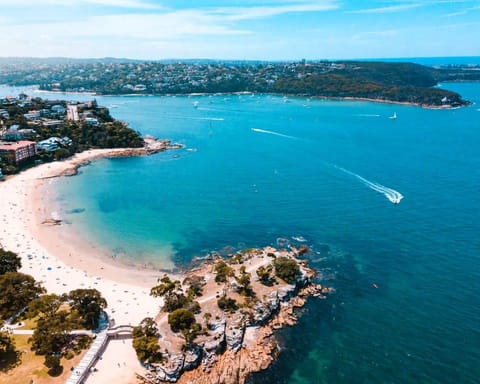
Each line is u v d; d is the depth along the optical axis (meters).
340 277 120.81
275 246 141.50
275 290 108.19
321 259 131.12
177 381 83.31
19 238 147.38
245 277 107.06
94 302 98.62
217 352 89.19
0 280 104.56
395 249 136.00
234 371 86.19
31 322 98.19
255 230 154.75
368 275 121.56
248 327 97.19
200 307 100.69
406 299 110.25
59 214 173.62
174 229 158.50
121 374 84.06
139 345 86.62
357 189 194.50
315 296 112.00
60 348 89.19
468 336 96.19
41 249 140.12
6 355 86.69
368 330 99.00
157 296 110.00
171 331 92.31
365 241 142.12
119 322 99.94
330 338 96.56
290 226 156.50
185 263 133.25
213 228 157.88
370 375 86.12
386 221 157.25
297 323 101.44
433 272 122.19
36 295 105.81
